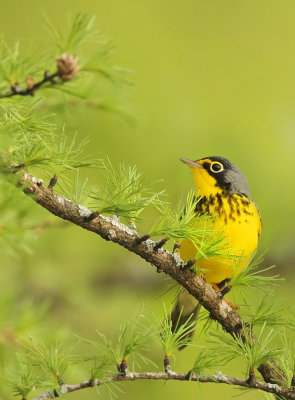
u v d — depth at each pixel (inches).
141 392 550.3
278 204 622.2
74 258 613.9
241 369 557.6
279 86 740.7
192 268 323.0
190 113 669.9
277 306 328.2
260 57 751.7
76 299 584.1
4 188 261.4
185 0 751.1
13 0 738.8
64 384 296.5
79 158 292.8
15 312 261.6
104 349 304.3
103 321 577.3
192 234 304.8
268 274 596.1
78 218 293.4
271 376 329.7
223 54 745.6
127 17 733.3
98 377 296.0
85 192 298.7
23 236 266.8
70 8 741.3
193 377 303.7
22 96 284.5
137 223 316.8
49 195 287.6
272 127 681.0
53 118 366.9
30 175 284.0
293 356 319.3
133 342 296.8
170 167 629.9
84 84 366.3
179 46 736.3
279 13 772.0
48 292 587.2
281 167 643.5
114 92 379.6
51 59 292.8
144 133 630.5
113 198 293.4
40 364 296.0
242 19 769.6
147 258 314.5
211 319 336.2
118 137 621.0
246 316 334.6
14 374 291.6
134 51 715.4
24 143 277.7
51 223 291.3
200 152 640.4
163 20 748.0
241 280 324.8
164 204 309.3
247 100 715.4
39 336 295.0
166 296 578.6
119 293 597.6
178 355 562.9
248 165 634.8
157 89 697.0
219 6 770.2
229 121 687.1
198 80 721.6
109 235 302.0
